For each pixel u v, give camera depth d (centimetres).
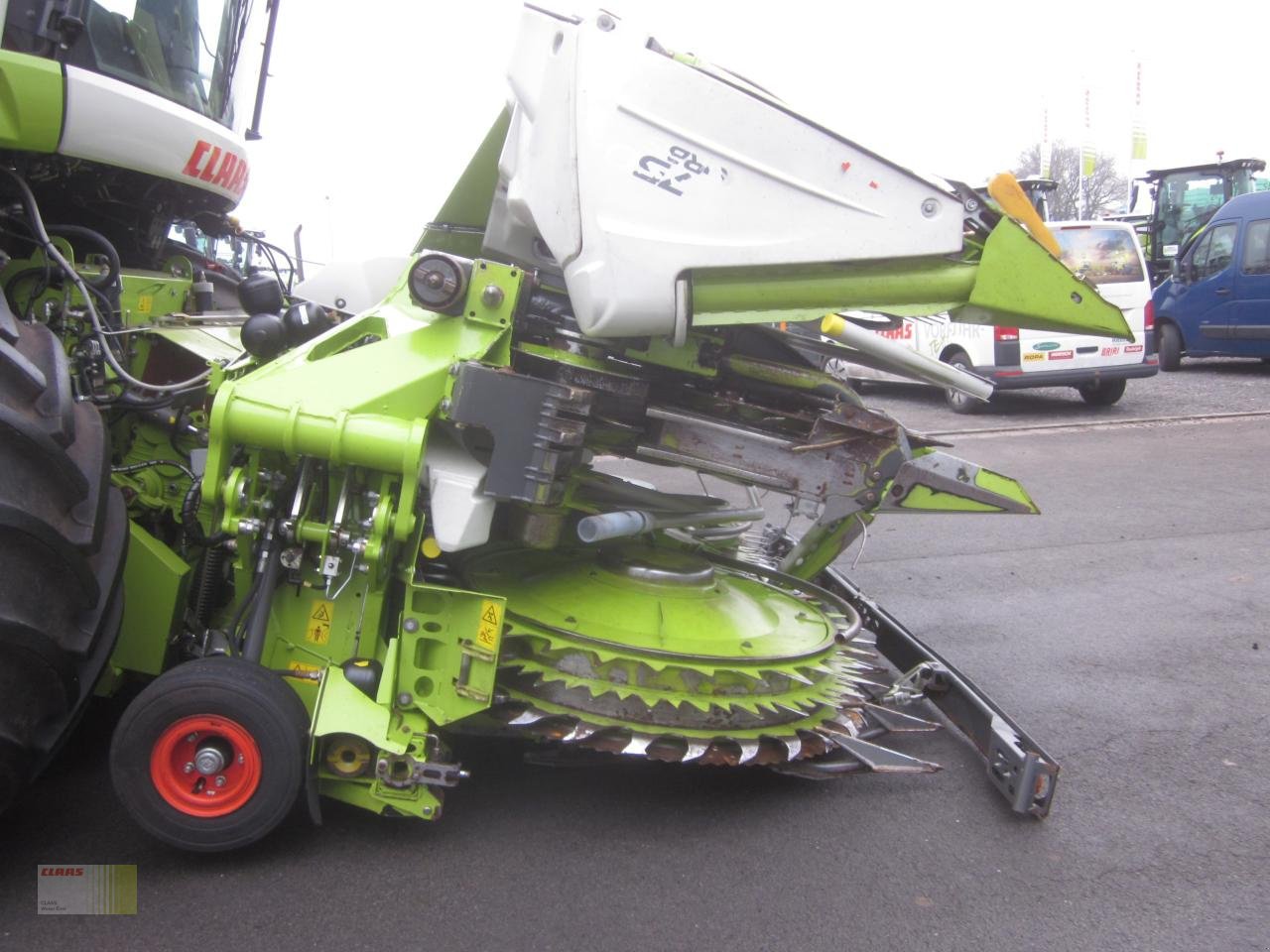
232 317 455
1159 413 1264
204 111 452
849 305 320
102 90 363
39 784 333
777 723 339
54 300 358
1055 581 632
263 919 275
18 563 258
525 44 320
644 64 305
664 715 327
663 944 277
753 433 347
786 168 309
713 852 324
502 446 307
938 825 348
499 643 304
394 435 293
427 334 320
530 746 379
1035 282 318
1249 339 1513
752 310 317
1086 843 340
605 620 342
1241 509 798
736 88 307
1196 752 408
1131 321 1239
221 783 289
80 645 275
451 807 339
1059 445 1066
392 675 301
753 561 470
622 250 306
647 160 306
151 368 388
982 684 472
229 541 318
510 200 329
